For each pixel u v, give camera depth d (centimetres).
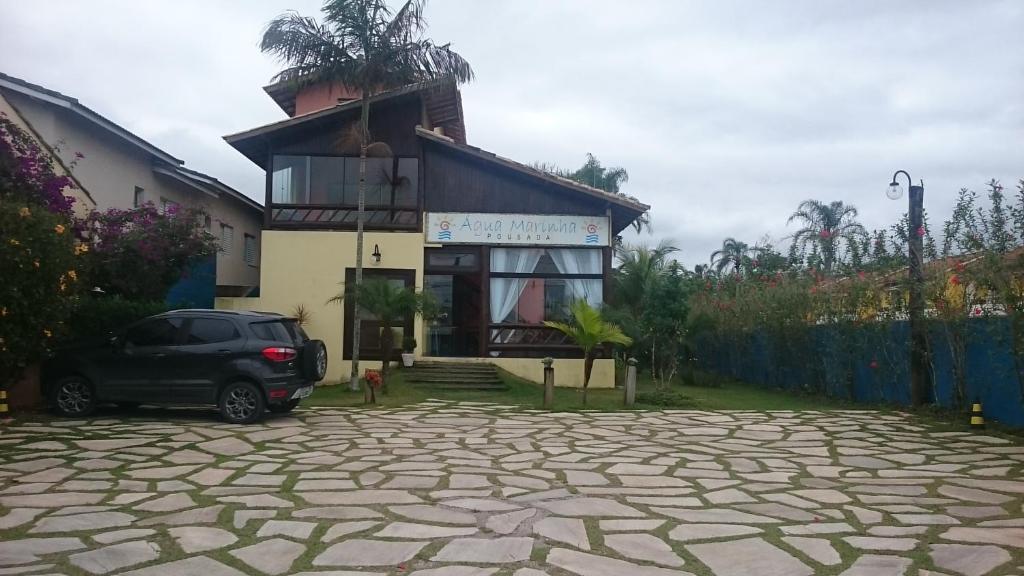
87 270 1483
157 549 560
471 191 2055
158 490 753
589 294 2038
